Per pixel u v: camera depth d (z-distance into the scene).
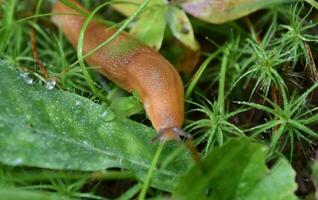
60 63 0.34
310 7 0.33
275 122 0.29
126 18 0.34
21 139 0.28
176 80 0.31
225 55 0.32
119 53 0.32
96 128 0.29
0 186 0.28
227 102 0.32
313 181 0.28
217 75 0.33
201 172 0.27
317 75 0.31
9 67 0.30
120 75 0.32
